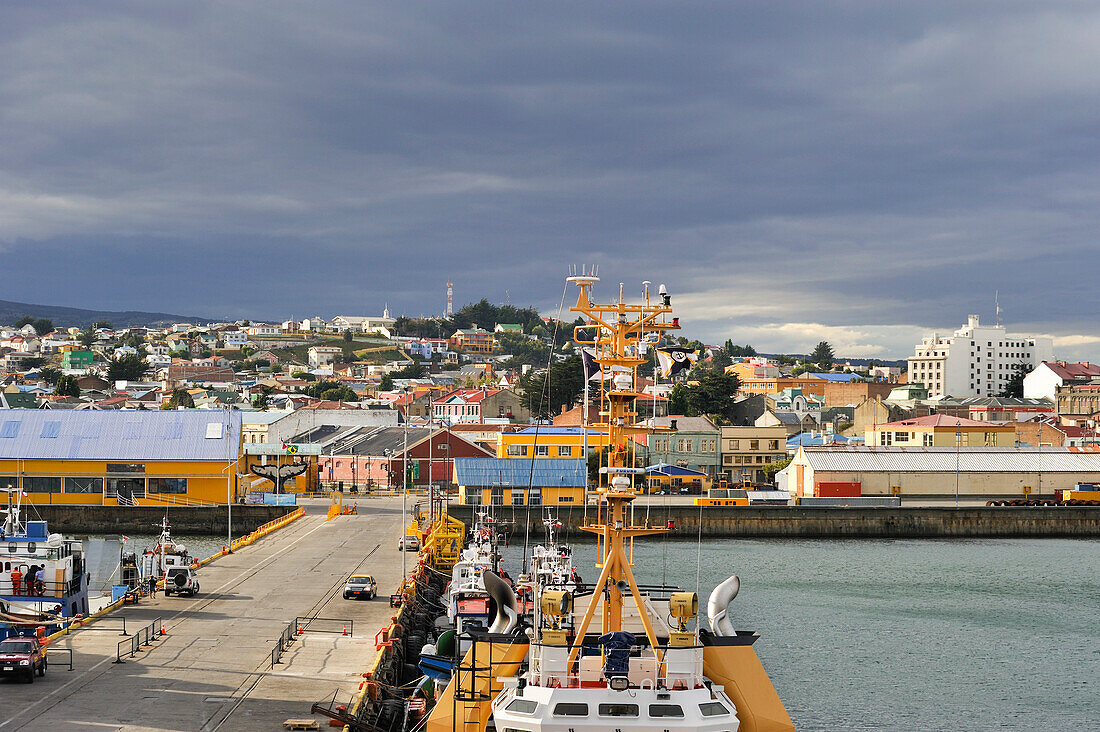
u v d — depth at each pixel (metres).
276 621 60.03
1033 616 83.00
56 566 57.19
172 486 133.75
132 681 44.84
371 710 42.47
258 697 42.53
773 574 102.81
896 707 57.06
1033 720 55.28
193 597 68.75
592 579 87.12
